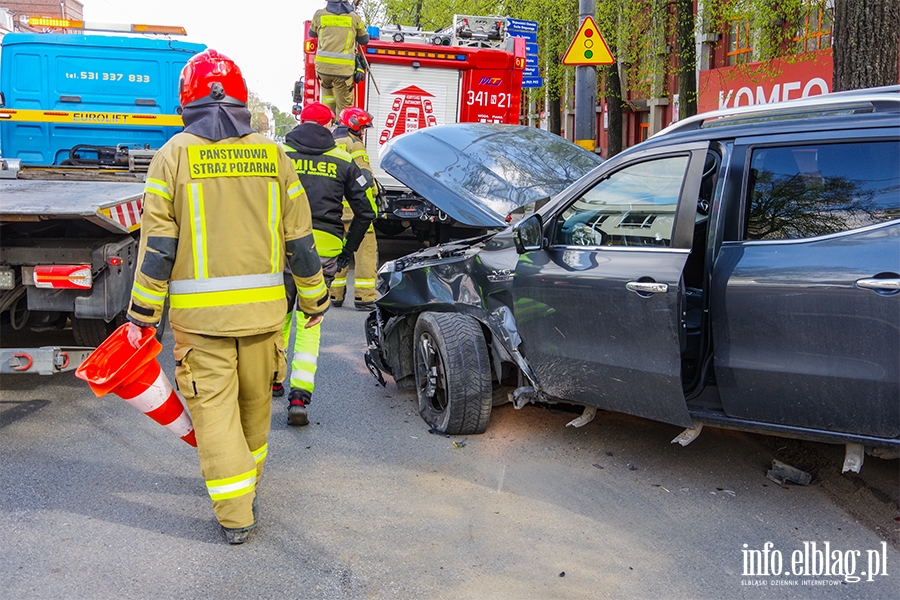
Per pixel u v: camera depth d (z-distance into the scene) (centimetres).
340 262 591
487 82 1192
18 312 581
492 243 498
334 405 562
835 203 360
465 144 591
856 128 361
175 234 344
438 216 1009
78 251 504
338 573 335
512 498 411
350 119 798
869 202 352
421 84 1180
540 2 1995
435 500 408
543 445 485
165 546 356
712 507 401
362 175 578
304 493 415
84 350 486
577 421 466
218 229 345
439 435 503
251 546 358
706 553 356
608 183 438
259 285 355
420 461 460
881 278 334
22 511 387
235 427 359
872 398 342
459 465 454
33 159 1125
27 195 561
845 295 342
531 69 2109
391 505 402
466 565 343
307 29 1267
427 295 530
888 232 343
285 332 539
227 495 353
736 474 441
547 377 463
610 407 436
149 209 339
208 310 346
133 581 326
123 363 358
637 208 420
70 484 420
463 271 510
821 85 1455
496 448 480
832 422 358
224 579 329
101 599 312
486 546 360
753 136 387
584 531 375
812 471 443
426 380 523
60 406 546
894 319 331
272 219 357
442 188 544
